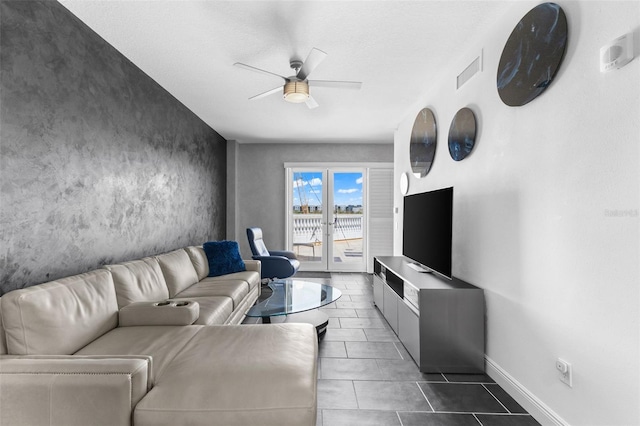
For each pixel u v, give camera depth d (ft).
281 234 21.65
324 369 8.27
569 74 5.52
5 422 4.18
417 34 8.38
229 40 8.67
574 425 5.39
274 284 12.51
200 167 16.17
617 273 4.65
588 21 5.16
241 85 11.82
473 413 6.48
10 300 5.16
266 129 18.13
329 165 21.50
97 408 4.15
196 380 4.74
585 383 5.17
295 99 9.55
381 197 21.49
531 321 6.43
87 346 6.12
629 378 4.49
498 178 7.59
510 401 6.89
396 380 7.74
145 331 6.81
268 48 9.05
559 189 5.74
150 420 4.27
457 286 8.41
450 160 10.34
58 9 7.04
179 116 13.61
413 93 12.61
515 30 6.84
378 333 10.68
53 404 4.17
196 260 12.38
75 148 7.59
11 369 4.27
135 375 4.36
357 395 7.11
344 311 13.06
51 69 6.86
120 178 9.45
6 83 5.86
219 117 15.90
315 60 8.30
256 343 6.02
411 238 11.62
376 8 7.32
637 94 4.38
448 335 8.07
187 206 14.56
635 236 4.41
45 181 6.73
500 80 7.31
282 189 21.63
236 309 10.21
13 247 6.01
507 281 7.20
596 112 5.00
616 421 4.67
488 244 7.97
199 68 10.39
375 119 16.11
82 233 7.84
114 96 9.12
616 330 4.66
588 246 5.12
